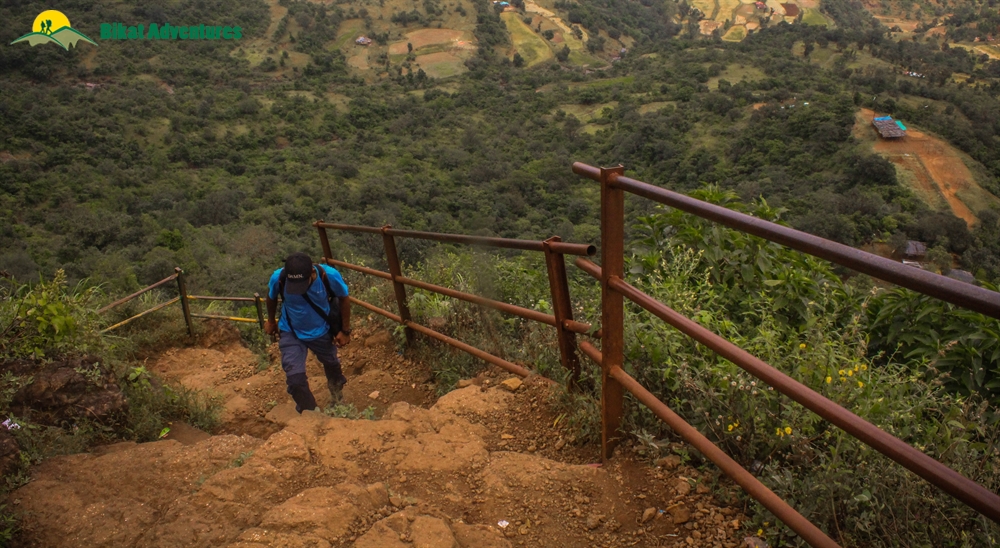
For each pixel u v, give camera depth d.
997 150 62.09
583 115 93.31
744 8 190.62
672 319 1.84
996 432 2.10
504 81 121.06
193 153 75.31
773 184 56.41
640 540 1.98
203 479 2.43
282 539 1.94
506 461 2.41
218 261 26.34
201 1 139.88
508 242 2.98
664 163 68.62
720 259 3.90
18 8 115.19
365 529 2.03
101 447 2.96
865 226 39.12
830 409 1.39
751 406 2.20
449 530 1.97
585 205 51.94
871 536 1.80
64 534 2.15
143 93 93.12
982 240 38.75
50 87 92.50
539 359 3.33
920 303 3.48
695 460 2.34
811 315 2.98
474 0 158.62
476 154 74.62
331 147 84.25
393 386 4.45
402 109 98.75
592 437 2.63
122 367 3.82
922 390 2.49
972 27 157.25
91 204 53.28
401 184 57.88
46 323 3.26
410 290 5.39
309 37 135.12
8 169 57.75
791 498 1.93
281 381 4.82
